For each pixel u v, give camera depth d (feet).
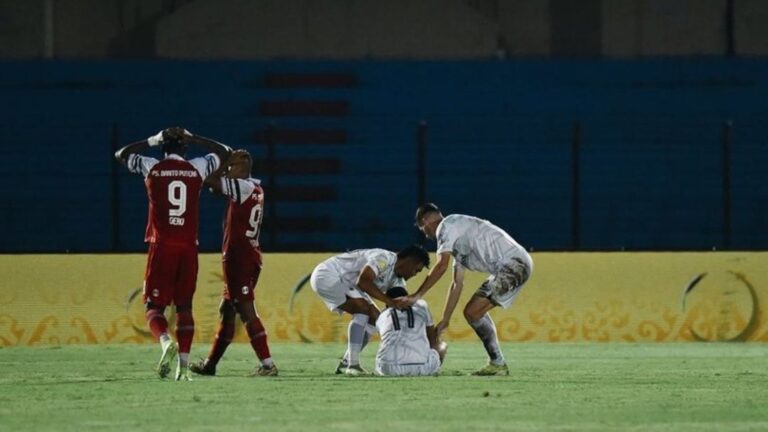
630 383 121.08
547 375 132.67
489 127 288.10
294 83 297.33
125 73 296.92
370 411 93.97
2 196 273.33
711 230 278.46
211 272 192.85
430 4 302.25
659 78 299.38
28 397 105.09
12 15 296.71
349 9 302.86
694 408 97.25
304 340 195.11
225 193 128.36
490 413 92.84
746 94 298.56
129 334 193.26
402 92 296.10
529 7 303.48
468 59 301.22
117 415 91.30
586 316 199.82
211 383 119.03
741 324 200.75
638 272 200.75
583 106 296.71
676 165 283.18
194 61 297.94
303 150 284.82
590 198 280.92
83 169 280.51
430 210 132.26
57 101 292.61
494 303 130.11
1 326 191.42
